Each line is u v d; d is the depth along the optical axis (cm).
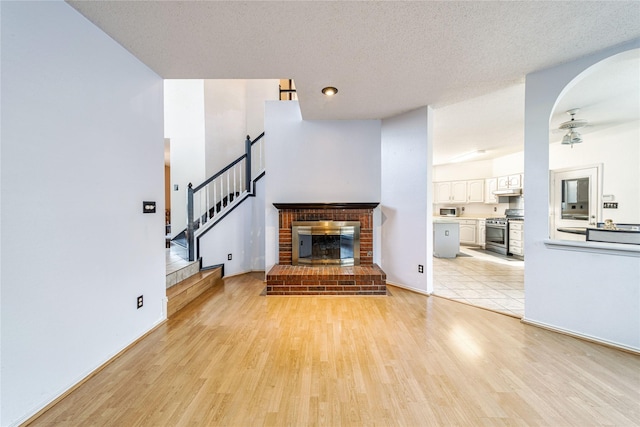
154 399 151
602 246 204
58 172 154
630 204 391
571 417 137
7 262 130
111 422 135
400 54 214
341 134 390
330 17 171
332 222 381
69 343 160
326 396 153
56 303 153
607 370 176
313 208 382
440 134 453
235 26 180
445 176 756
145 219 230
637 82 264
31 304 140
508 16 170
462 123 392
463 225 724
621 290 200
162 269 254
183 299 294
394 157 369
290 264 387
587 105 322
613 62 216
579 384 162
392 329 239
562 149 487
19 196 135
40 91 144
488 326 244
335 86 272
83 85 170
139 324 222
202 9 163
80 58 168
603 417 137
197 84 472
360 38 193
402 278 361
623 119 375
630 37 192
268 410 143
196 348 206
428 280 332
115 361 189
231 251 416
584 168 449
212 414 140
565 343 212
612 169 411
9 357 130
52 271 151
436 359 190
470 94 291
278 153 390
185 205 483
